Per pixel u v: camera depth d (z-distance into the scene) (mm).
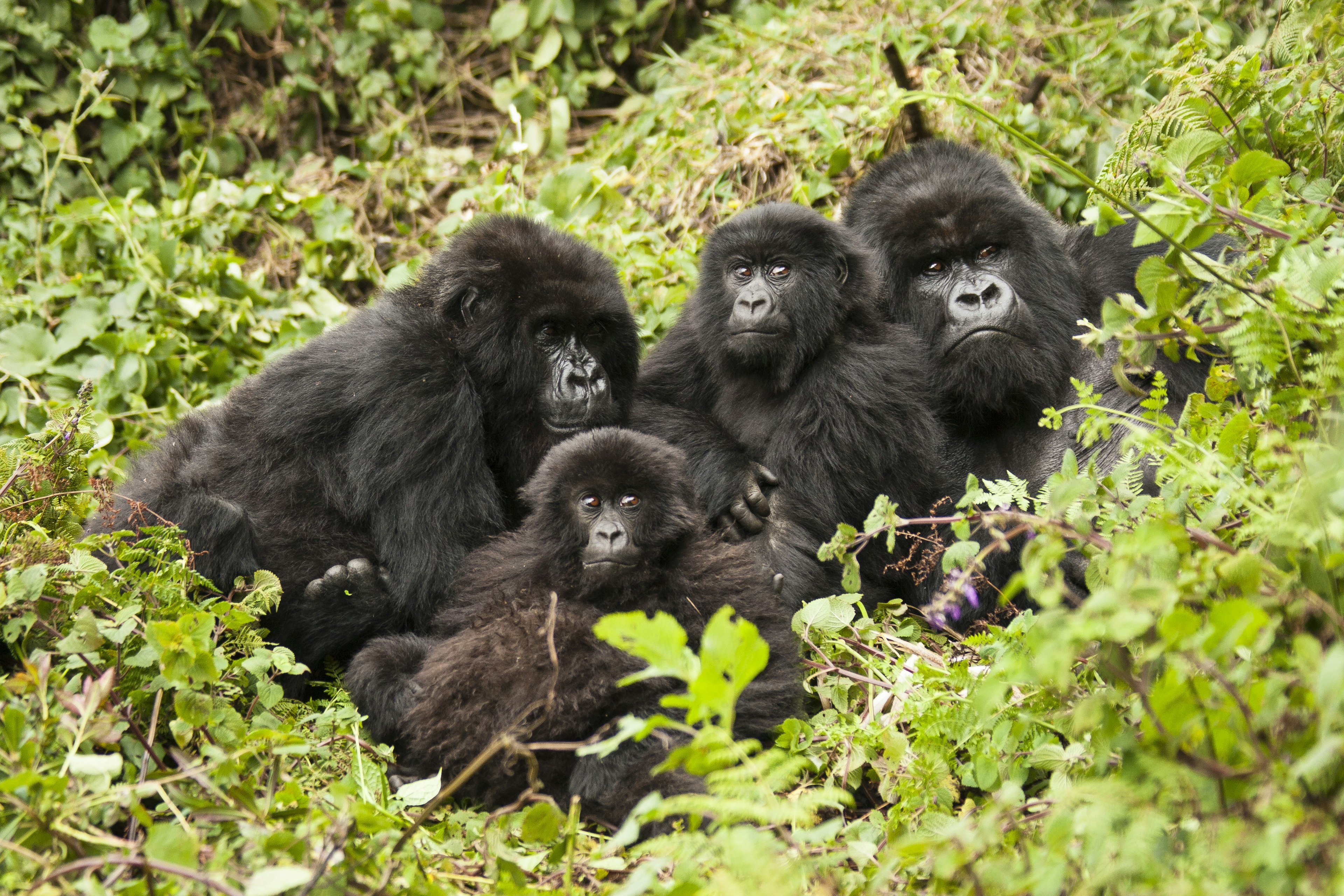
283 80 16859
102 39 15984
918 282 9875
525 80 17469
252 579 8109
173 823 5691
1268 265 5875
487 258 8914
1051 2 15344
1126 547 4816
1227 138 7492
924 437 9336
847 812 6980
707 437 9500
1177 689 4559
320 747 7234
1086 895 4316
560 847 5797
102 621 6672
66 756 5781
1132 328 6102
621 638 4793
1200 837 4277
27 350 12570
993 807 5125
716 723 6707
